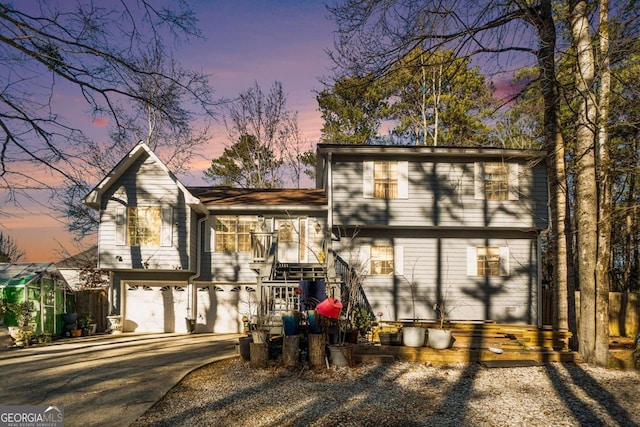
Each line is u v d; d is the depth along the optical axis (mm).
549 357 12430
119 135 16578
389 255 19547
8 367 11672
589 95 11758
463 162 19250
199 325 20297
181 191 19609
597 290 12164
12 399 9086
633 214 20906
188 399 9148
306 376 10852
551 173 14344
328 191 19344
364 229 19547
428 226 18984
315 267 18500
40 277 17141
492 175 19312
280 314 13672
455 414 8445
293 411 8523
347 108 29562
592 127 12430
